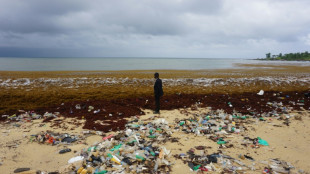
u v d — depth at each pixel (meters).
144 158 4.34
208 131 6.17
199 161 4.31
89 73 23.84
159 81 7.93
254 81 16.14
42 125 6.58
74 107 8.66
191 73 24.67
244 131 6.27
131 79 16.98
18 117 7.29
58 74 21.97
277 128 6.56
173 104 9.47
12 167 4.02
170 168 4.02
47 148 4.91
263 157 4.59
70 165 4.01
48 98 9.91
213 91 12.71
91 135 5.80
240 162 4.27
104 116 7.61
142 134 5.80
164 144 5.23
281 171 3.92
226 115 7.84
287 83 15.60
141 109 8.84
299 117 7.54
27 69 32.03
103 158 4.30
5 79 15.59
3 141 5.24
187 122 6.91
